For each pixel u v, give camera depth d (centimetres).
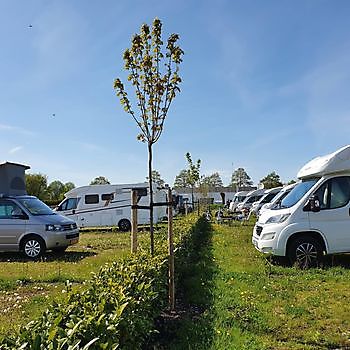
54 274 952
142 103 696
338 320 615
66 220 1385
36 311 641
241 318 613
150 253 660
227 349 497
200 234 1803
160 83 690
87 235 2253
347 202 1052
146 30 681
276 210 1120
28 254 1295
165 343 521
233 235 1859
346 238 1034
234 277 897
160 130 700
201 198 4109
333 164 1059
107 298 372
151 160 702
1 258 1308
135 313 384
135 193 670
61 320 302
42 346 244
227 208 4972
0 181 1416
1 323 585
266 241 1069
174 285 690
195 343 514
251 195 3959
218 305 679
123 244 1675
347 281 870
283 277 918
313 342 535
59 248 1345
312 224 1039
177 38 691
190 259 1057
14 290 830
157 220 2672
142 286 454
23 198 1378
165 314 635
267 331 570
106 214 2664
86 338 281
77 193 2712
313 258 1038
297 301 714
